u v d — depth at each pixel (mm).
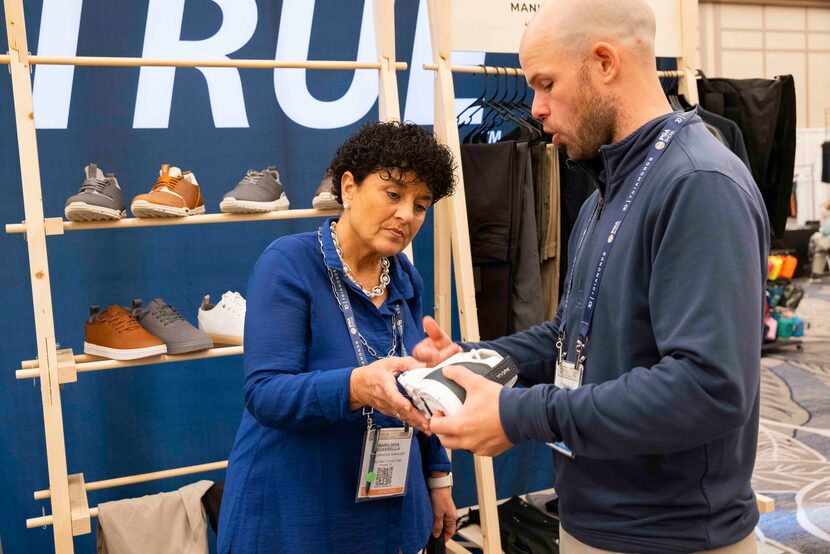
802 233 8867
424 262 3240
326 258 1497
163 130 2779
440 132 2740
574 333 1349
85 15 2635
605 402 1078
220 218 2311
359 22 3018
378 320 1545
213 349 2338
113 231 2752
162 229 2816
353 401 1334
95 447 2805
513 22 2846
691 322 1059
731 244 1066
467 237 2688
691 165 1129
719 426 1051
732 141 3098
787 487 3652
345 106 3033
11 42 2107
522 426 1113
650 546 1237
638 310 1200
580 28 1222
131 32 2701
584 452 1108
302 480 1459
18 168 2602
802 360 6164
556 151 2881
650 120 1238
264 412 1378
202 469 2668
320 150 3020
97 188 2166
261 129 2918
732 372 1027
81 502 2213
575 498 1325
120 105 2711
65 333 2725
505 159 2789
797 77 8898
